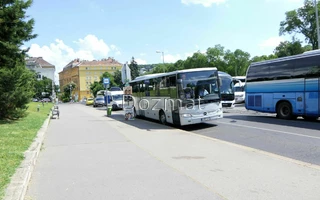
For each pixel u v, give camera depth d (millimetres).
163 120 16859
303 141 9906
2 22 14977
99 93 59625
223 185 5352
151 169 6617
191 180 5703
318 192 4891
